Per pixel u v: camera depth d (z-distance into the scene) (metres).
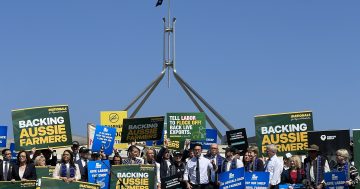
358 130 20.48
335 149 20.98
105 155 24.17
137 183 20.73
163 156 22.31
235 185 20.02
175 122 26.83
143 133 24.84
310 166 20.06
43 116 22.75
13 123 22.55
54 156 23.27
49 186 19.28
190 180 20.86
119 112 28.73
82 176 20.91
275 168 20.06
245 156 21.53
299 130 22.98
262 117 23.23
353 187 19.42
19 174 19.91
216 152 21.30
